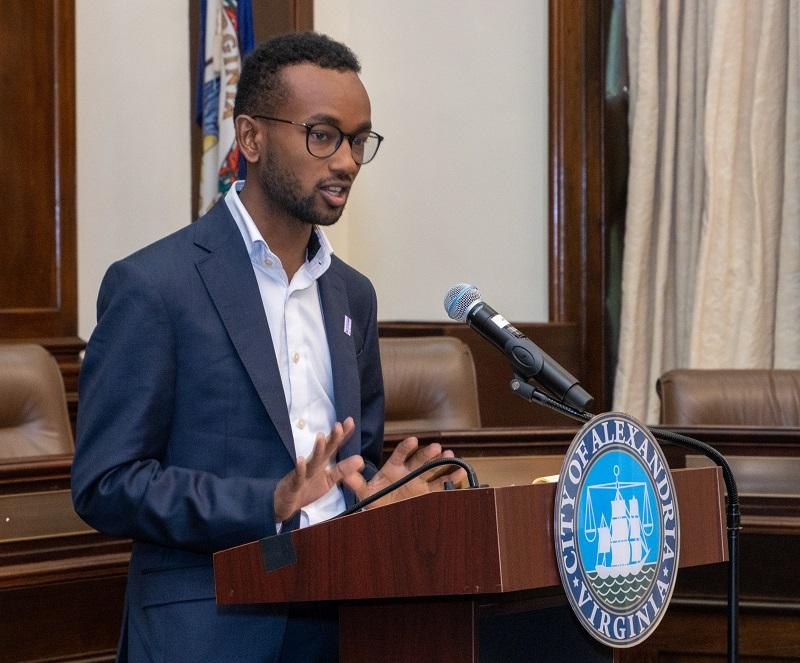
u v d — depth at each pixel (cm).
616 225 704
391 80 776
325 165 242
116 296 242
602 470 195
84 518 237
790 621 371
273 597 202
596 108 707
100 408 237
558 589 212
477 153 748
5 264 588
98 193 655
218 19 638
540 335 686
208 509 225
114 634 338
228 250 252
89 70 652
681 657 376
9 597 320
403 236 773
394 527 190
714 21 638
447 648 198
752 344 638
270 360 246
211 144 635
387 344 480
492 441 405
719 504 224
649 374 675
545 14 724
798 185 628
